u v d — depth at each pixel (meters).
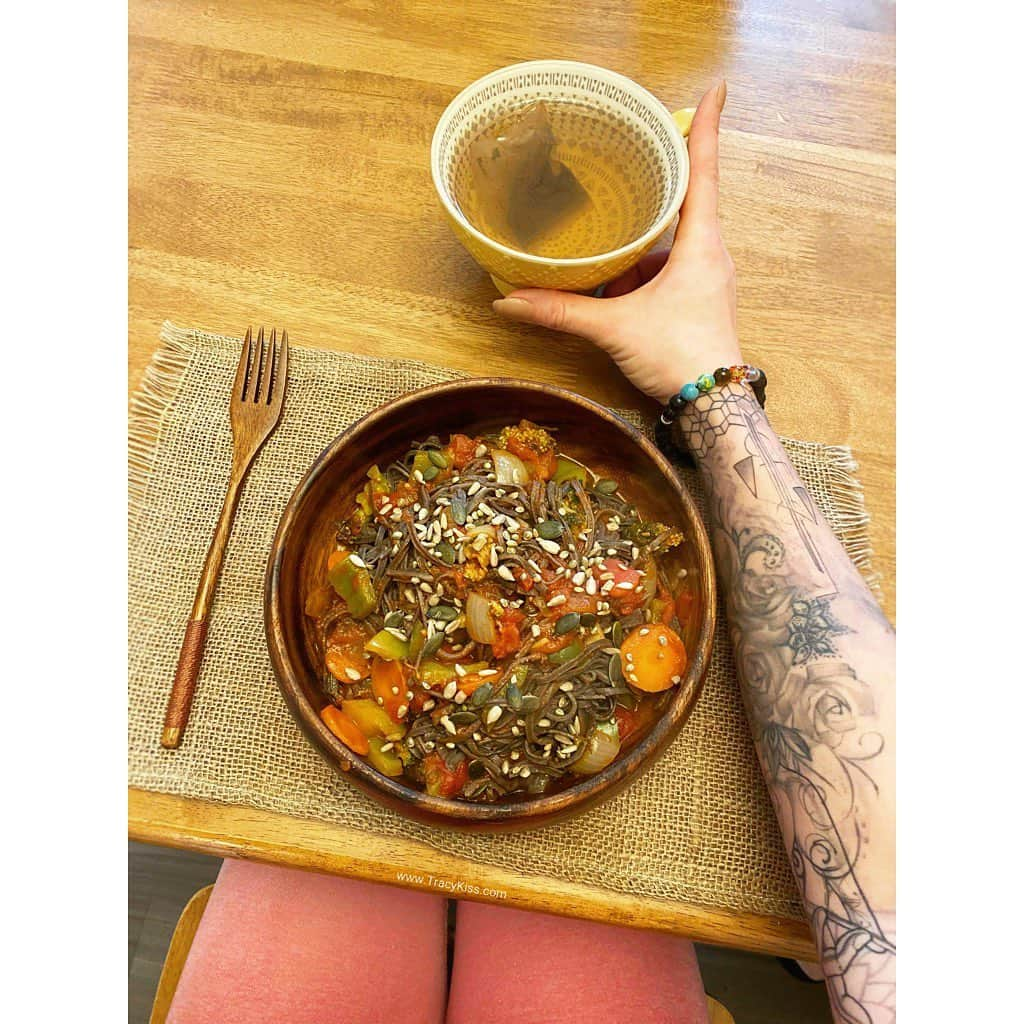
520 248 0.48
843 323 0.53
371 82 0.57
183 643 0.46
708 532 0.48
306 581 0.44
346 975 0.50
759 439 0.47
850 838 0.40
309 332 0.52
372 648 0.43
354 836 0.44
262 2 0.58
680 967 0.52
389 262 0.54
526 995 0.50
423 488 0.46
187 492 0.49
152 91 0.56
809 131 0.57
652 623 0.44
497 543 0.45
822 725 0.41
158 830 0.44
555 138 0.49
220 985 0.49
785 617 0.44
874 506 0.50
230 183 0.54
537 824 0.39
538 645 0.44
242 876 0.52
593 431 0.45
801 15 0.60
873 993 0.38
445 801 0.38
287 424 0.51
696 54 0.59
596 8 0.59
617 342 0.49
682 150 0.46
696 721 0.46
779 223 0.55
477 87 0.47
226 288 0.53
